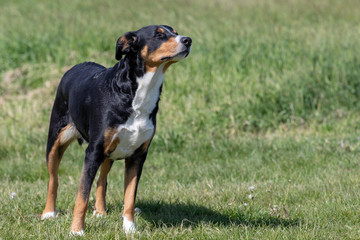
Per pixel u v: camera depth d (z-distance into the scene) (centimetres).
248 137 1328
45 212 807
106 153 692
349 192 884
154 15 2717
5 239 669
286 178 1016
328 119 1445
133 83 672
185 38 661
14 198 876
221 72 1764
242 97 1544
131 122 677
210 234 686
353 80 1594
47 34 2220
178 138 1312
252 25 2383
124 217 721
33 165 1153
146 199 905
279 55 1833
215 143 1294
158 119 1458
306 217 777
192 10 2891
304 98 1530
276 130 1423
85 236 666
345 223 755
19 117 1535
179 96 1619
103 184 822
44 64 1958
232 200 875
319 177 1010
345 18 2545
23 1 3322
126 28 2308
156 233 685
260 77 1673
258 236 683
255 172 1067
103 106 680
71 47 2084
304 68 1658
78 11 2923
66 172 1123
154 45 664
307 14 2688
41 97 1712
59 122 803
